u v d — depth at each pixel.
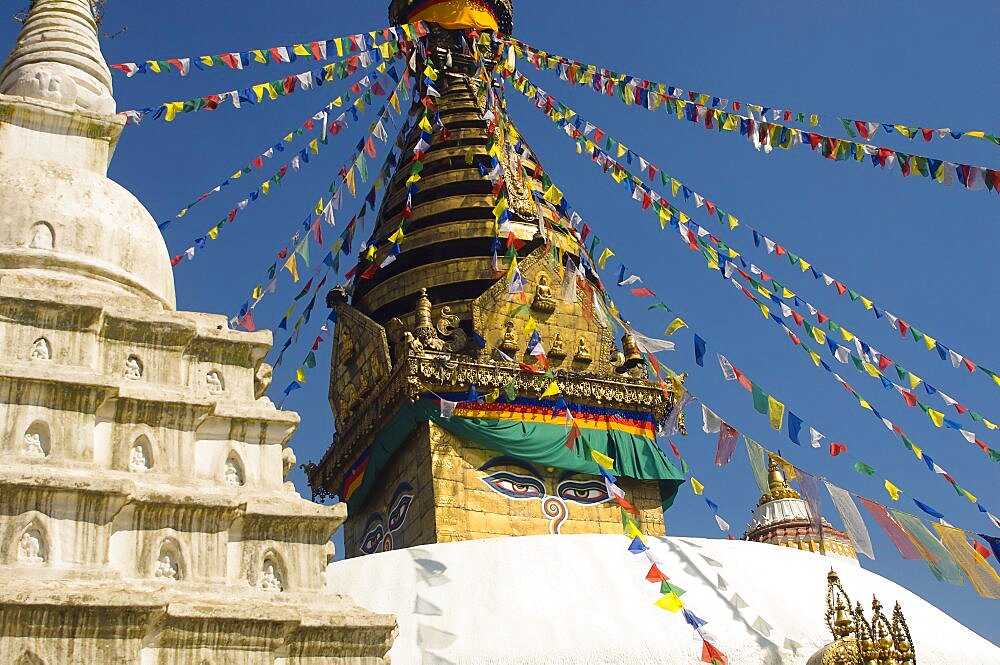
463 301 25.44
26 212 14.45
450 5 30.08
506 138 27.94
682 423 24.61
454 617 16.61
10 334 12.77
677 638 16.52
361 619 12.50
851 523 18.70
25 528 11.43
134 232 15.21
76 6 18.12
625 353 25.67
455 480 22.64
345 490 25.84
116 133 16.72
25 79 16.91
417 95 29.95
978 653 17.98
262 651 11.80
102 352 13.34
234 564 12.62
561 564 17.86
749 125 19.84
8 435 12.05
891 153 17.70
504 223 24.42
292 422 14.00
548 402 23.80
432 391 23.22
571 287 23.25
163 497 12.30
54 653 10.63
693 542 19.28
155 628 11.37
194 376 13.97
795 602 18.00
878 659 15.40
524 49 27.09
